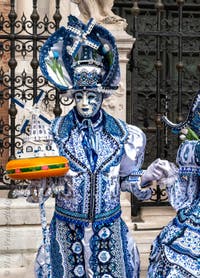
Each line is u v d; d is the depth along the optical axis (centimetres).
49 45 403
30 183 379
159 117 734
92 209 383
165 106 923
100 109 400
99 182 383
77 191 383
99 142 390
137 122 862
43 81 702
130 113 802
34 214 646
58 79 400
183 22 958
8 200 662
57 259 387
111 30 690
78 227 385
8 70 861
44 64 401
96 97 389
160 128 735
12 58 672
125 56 695
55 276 387
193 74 947
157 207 782
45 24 679
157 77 736
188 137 416
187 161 400
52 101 695
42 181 376
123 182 407
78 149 386
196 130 412
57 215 392
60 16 673
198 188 404
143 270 615
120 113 695
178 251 379
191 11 966
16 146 673
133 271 399
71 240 386
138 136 400
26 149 376
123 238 394
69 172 383
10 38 673
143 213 754
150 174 395
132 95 762
